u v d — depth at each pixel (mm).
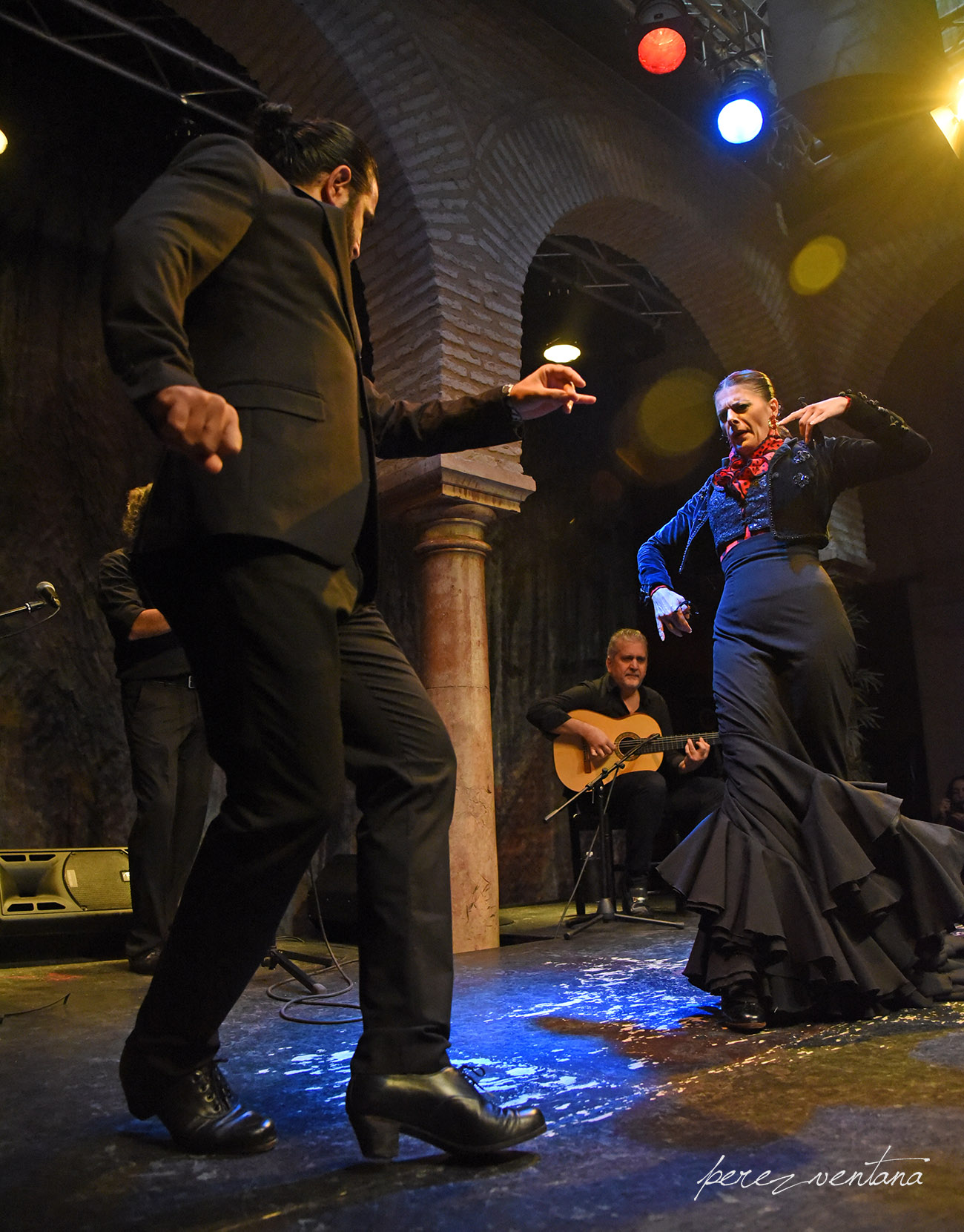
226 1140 1478
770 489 2715
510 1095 1751
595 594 8469
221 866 1408
